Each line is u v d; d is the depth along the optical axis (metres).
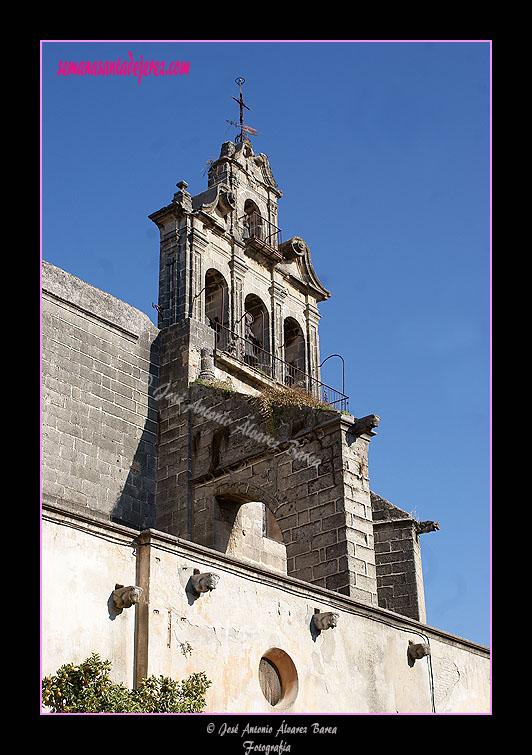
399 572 35.00
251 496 31.03
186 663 20.00
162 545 20.30
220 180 41.09
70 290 32.59
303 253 42.56
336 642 23.92
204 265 37.84
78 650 18.36
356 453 29.28
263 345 39.84
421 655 25.98
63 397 31.23
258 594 22.23
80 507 30.50
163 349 35.06
